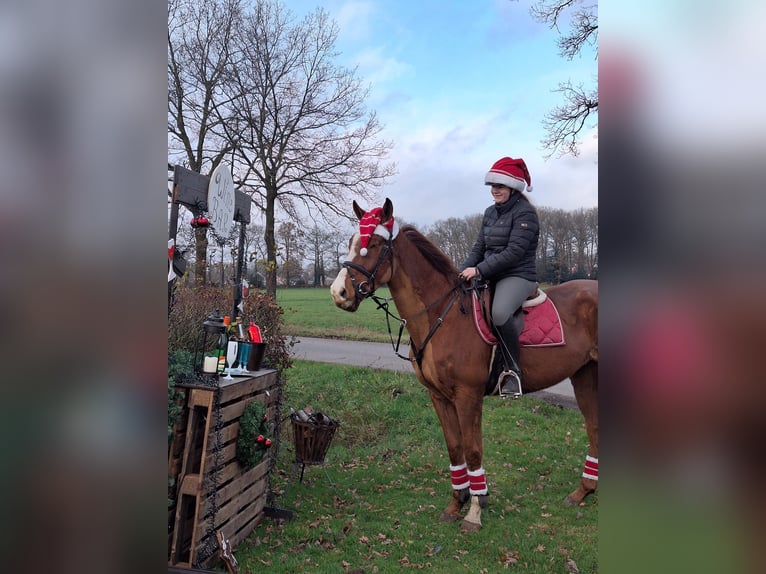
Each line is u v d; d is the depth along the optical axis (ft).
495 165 11.96
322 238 51.03
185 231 25.41
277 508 12.13
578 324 12.39
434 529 11.69
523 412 21.22
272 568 9.83
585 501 12.96
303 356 31.63
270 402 12.49
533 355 12.09
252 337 11.75
